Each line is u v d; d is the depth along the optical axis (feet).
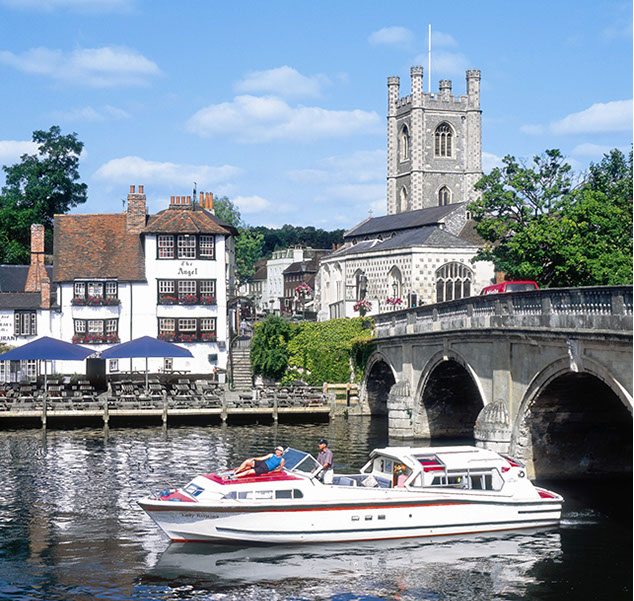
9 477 117.70
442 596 72.74
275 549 86.07
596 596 72.23
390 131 418.92
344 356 207.41
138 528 92.68
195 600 71.97
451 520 90.53
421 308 148.97
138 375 219.20
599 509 99.04
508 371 110.11
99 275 229.45
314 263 487.61
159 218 234.58
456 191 402.11
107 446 144.36
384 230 324.60
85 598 72.08
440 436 156.56
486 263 259.60
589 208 174.50
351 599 72.23
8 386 199.62
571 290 93.56
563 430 109.19
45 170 299.58
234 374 231.50
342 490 88.74
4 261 284.61
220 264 233.14
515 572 78.38
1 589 73.87
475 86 402.11
